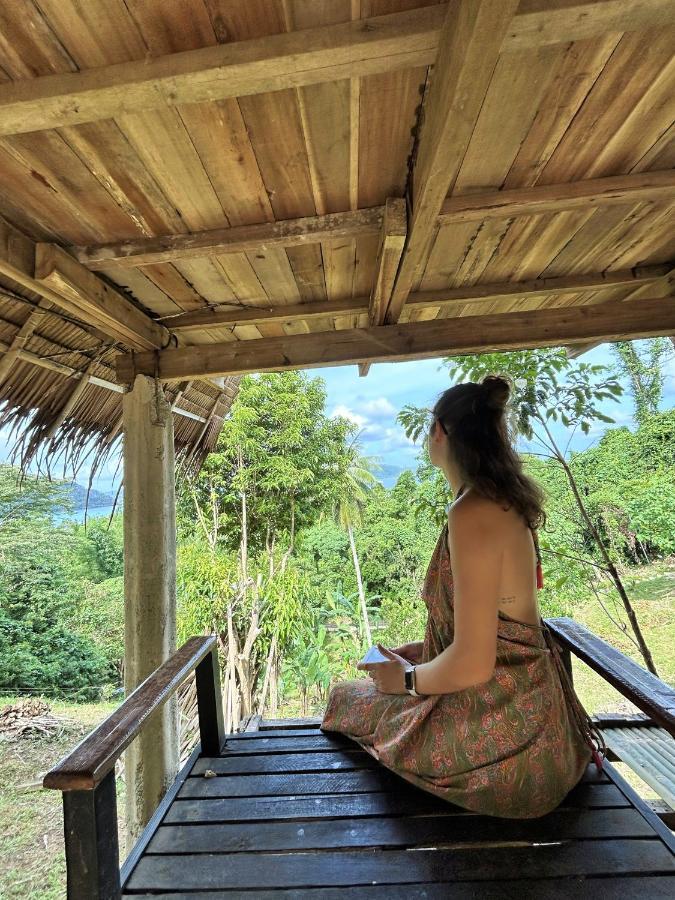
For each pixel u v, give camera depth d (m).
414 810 1.42
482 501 1.15
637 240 2.18
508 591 1.23
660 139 1.54
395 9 1.08
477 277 2.46
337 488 10.06
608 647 1.61
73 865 1.03
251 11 1.06
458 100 1.09
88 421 2.82
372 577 13.94
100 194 1.63
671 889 1.13
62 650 11.43
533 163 1.62
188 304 2.49
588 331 2.49
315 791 1.53
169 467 2.62
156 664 2.45
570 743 1.31
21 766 6.30
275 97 1.29
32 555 12.46
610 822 1.33
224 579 8.17
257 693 8.23
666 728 1.11
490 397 1.27
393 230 1.69
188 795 1.54
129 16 1.05
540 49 1.20
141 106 1.21
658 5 0.98
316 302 2.57
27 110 1.20
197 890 1.19
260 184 1.64
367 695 1.79
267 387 9.27
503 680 1.26
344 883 1.18
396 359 2.60
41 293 1.94
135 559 2.50
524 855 1.24
